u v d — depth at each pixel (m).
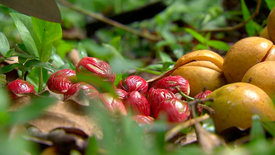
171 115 0.27
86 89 0.25
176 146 0.22
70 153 0.21
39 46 0.35
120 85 0.32
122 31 0.98
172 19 1.00
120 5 1.17
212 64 0.36
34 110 0.18
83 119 0.23
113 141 0.18
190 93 0.36
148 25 1.06
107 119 0.19
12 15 0.35
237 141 0.23
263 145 0.17
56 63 0.43
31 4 0.28
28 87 0.29
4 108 0.19
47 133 0.21
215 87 0.35
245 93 0.26
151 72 0.45
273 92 0.29
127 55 0.93
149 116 0.29
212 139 0.21
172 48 0.67
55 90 0.30
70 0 1.20
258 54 0.33
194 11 0.99
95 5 1.24
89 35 1.03
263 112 0.25
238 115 0.25
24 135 0.21
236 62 0.33
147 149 0.18
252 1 0.68
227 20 0.81
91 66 0.29
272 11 0.36
